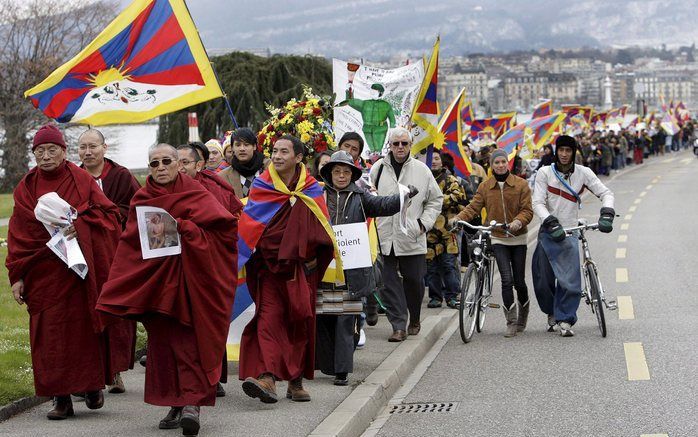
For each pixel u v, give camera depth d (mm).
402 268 11859
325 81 38500
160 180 7738
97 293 8234
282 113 11656
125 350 9203
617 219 27484
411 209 11711
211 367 7723
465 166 17797
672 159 67375
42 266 8180
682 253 19797
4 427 8133
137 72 11469
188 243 7633
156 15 11398
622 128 62062
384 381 9602
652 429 7941
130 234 7672
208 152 10539
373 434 8266
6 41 50875
